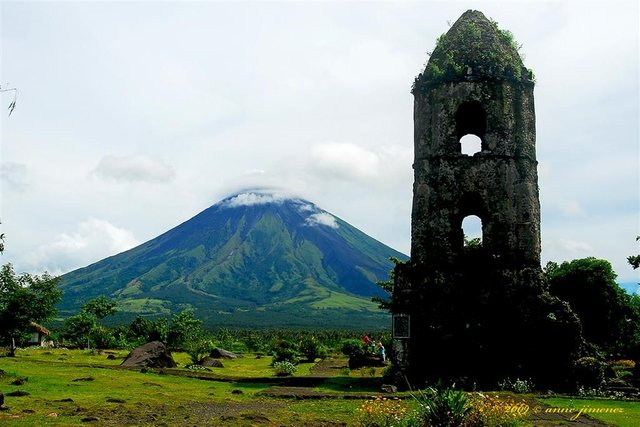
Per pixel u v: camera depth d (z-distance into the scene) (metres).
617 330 31.11
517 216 24.86
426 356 23.25
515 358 23.03
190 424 14.80
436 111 25.86
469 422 12.97
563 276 30.73
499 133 25.38
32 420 14.51
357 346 42.28
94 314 61.81
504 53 26.28
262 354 56.66
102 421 14.84
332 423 15.25
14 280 39.47
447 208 25.06
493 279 24.02
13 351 40.00
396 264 25.80
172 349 56.91
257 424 14.95
